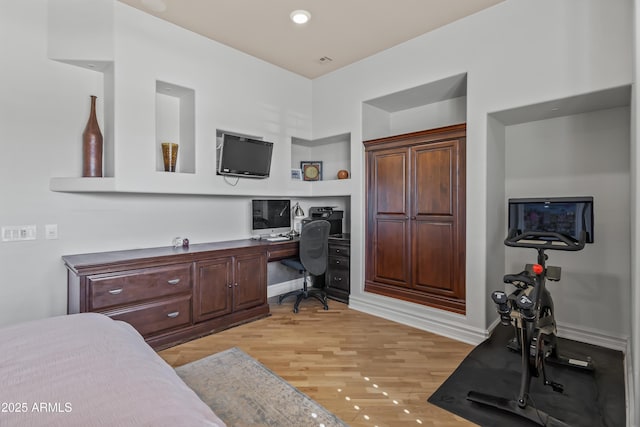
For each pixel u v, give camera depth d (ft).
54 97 8.57
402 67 11.02
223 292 10.28
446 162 10.11
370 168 12.19
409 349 8.91
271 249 11.93
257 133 12.18
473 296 9.39
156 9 9.06
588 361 7.76
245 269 10.91
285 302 13.30
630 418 5.67
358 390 6.91
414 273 10.89
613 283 8.91
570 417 5.97
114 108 8.64
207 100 10.66
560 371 7.57
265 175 12.23
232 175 11.36
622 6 7.11
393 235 11.47
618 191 8.80
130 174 8.90
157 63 9.45
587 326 9.32
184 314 9.34
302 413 6.12
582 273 9.38
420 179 10.72
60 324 4.56
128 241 9.98
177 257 9.14
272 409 6.23
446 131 10.02
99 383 3.06
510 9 8.63
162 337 8.89
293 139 14.10
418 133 10.62
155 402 2.87
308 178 14.79
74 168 8.91
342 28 10.09
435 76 10.16
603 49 7.33
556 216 8.09
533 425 5.74
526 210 8.56
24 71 8.11
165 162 10.12
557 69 7.93
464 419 5.98
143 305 8.55
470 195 9.42
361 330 10.28
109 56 8.58
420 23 9.80
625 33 7.07
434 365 8.00
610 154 8.90
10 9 7.91
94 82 9.22
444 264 10.16
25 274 8.20
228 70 11.24
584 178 9.30
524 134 10.31
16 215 8.05
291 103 13.41
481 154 9.20
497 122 9.93
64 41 8.41
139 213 10.22
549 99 8.05
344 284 13.29
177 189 9.93
